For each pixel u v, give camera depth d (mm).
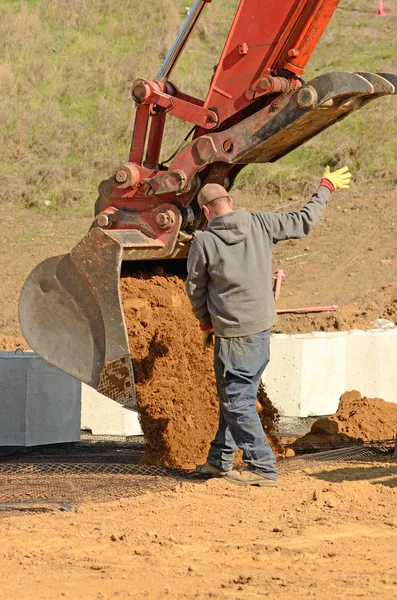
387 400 17703
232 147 11430
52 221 30938
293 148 12188
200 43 39812
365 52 38156
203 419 11938
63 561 7320
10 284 26891
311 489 10180
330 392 17062
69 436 14195
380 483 10531
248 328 10172
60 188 32375
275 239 10430
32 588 6609
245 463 11320
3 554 7480
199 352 12156
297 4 11352
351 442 13906
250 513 9055
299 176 31719
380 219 28844
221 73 11711
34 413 13617
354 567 7301
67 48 40156
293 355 16547
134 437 15398
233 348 10211
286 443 13953
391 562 7461
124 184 11891
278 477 10891
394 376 17781
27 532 8195
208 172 11859
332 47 38938
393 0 42469
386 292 24812
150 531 8195
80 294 10992
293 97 11031
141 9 42219
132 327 11648
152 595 6457
